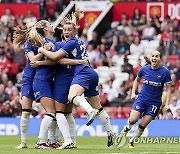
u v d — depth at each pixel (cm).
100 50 6606
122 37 6662
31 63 2944
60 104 2925
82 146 3481
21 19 6975
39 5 7025
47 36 3022
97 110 2762
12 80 6475
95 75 2919
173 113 5647
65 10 6912
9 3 7056
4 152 2627
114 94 6106
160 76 3438
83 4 6962
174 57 6462
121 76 6331
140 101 3472
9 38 6738
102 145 3703
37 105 5628
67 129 2928
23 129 3069
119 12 6944
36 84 2950
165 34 6688
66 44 2888
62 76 2930
